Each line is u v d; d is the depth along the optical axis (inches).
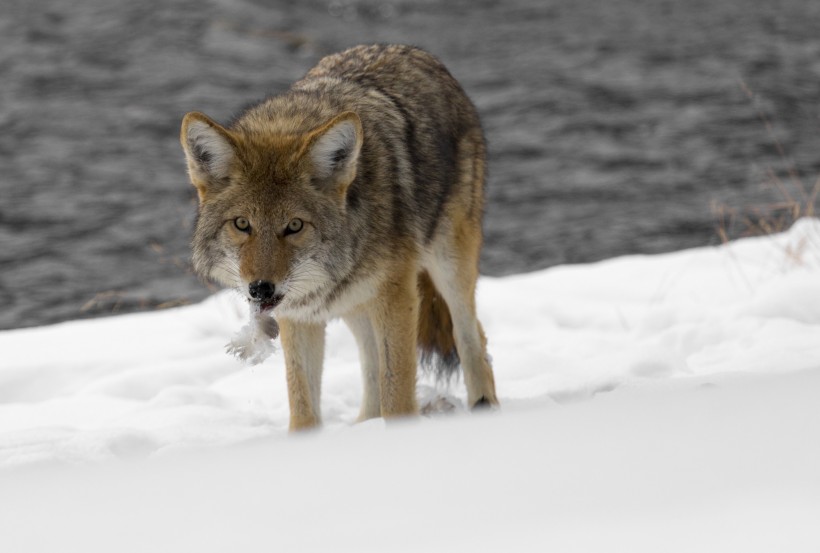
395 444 213.8
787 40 1489.9
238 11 1646.2
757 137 1119.6
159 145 1176.2
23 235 933.8
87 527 179.8
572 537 146.1
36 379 474.9
